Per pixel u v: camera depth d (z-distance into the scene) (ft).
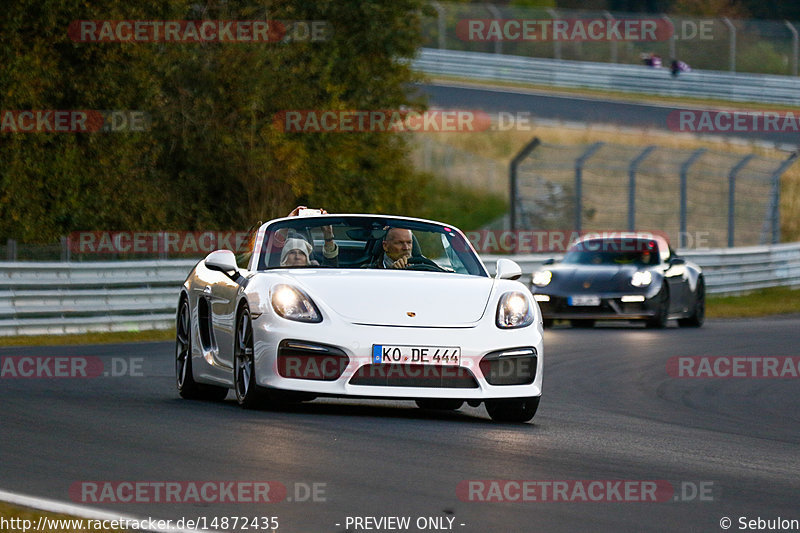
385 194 329.11
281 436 77.15
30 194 250.78
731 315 249.34
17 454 69.00
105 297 196.24
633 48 590.14
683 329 208.13
